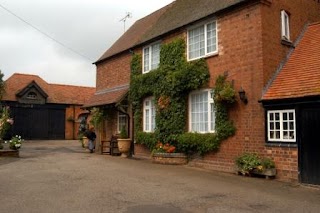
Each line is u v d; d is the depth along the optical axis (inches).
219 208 289.4
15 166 540.1
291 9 542.3
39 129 1417.3
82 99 1555.1
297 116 427.8
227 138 519.5
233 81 518.9
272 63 492.1
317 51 485.1
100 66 946.7
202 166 560.1
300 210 289.0
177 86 609.3
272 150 454.6
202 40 588.7
